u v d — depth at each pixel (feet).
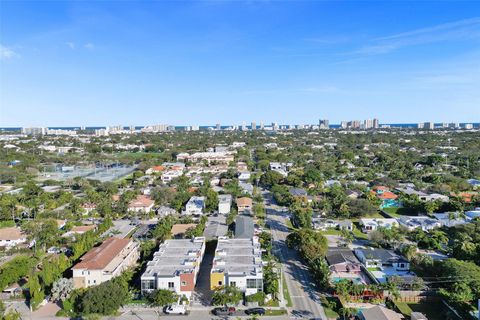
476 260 308.60
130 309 250.98
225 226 431.43
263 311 244.83
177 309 245.24
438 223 428.97
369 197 527.40
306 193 577.02
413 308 251.80
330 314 244.01
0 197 527.40
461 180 635.25
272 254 351.46
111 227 435.12
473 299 242.37
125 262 306.76
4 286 274.98
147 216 485.15
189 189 613.93
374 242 374.84
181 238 382.83
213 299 254.68
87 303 236.22
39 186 627.46
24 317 241.96
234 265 284.00
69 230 412.98
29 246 373.20
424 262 304.30
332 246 370.73
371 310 229.04
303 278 299.99
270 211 522.88
